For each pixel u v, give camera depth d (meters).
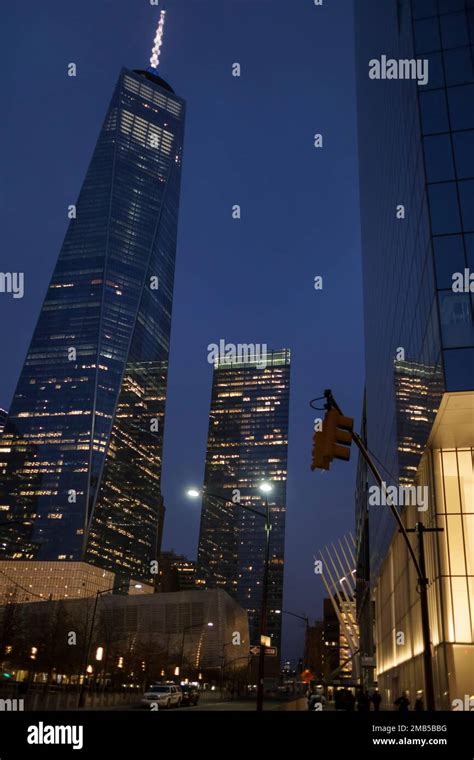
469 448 42.50
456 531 41.19
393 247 53.12
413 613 51.16
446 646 38.94
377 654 83.94
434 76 39.62
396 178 50.41
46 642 114.88
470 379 32.88
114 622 173.12
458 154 37.28
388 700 70.31
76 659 117.12
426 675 21.09
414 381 43.16
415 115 39.81
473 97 38.47
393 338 54.59
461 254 35.03
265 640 32.75
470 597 39.72
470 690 37.75
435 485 42.28
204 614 173.38
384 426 64.94
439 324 34.12
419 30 41.09
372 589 92.81
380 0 61.31
